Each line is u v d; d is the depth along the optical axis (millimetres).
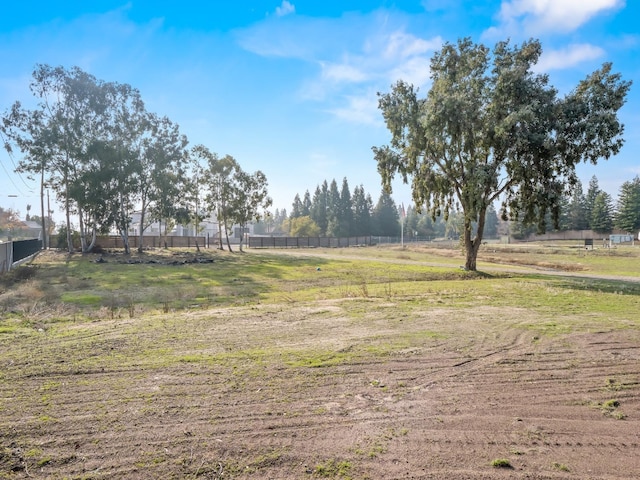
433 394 4574
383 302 11547
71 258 32188
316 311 9922
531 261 34844
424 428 3752
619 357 6016
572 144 18688
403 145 22594
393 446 3418
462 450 3371
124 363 5594
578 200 91625
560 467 3137
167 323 8398
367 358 5898
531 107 18000
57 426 3711
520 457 3277
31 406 4148
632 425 3879
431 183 22391
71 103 34844
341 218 92562
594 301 11906
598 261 34719
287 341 6906
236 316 9242
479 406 4262
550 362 5766
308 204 109812
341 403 4289
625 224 79812
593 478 3000
